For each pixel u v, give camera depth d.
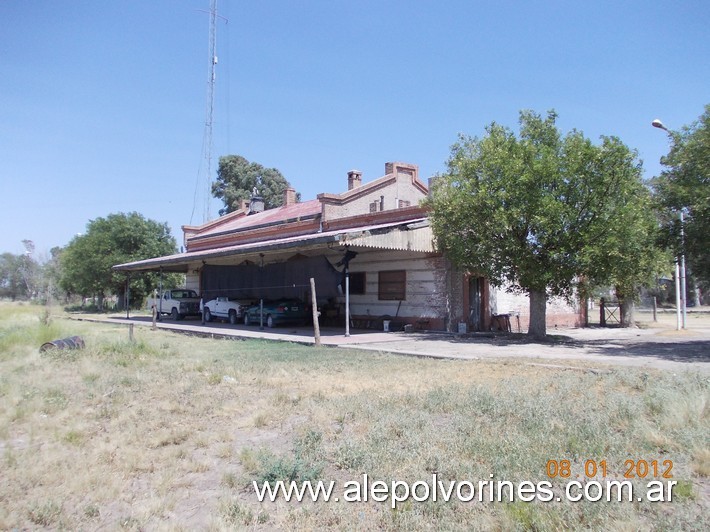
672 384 7.93
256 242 32.34
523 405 6.88
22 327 18.34
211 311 28.41
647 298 54.84
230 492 4.71
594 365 10.61
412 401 7.50
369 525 3.98
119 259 41.81
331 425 6.57
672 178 14.48
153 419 7.03
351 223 25.23
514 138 17.02
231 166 68.12
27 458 5.47
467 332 20.02
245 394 8.52
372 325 22.58
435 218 18.42
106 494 4.64
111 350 13.54
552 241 16.09
